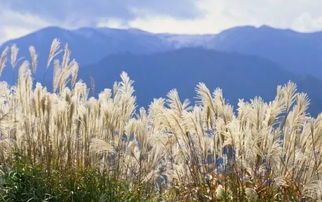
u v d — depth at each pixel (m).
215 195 5.64
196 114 5.69
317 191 5.24
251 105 5.70
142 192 5.89
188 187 5.79
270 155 5.56
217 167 5.73
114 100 6.15
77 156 6.12
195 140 5.75
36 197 5.49
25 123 6.29
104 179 5.75
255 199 5.46
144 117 6.32
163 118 5.81
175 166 6.01
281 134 5.62
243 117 5.65
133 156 6.04
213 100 5.68
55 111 6.16
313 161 5.62
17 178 5.66
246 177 5.61
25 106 6.34
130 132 6.04
